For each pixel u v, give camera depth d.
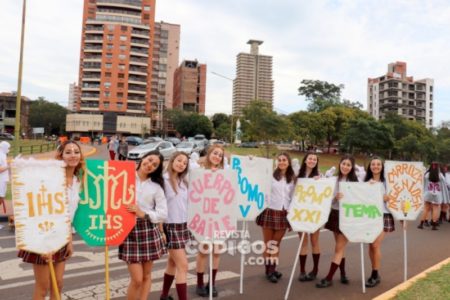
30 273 5.93
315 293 5.41
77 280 5.69
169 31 121.88
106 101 87.25
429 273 5.77
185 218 4.82
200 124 87.50
